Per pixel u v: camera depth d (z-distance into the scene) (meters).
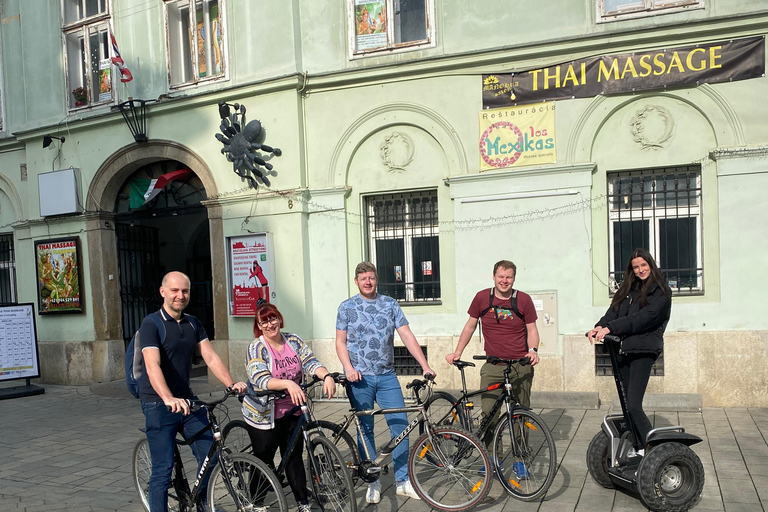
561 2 7.75
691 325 7.31
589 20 7.65
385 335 4.71
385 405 4.71
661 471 4.14
